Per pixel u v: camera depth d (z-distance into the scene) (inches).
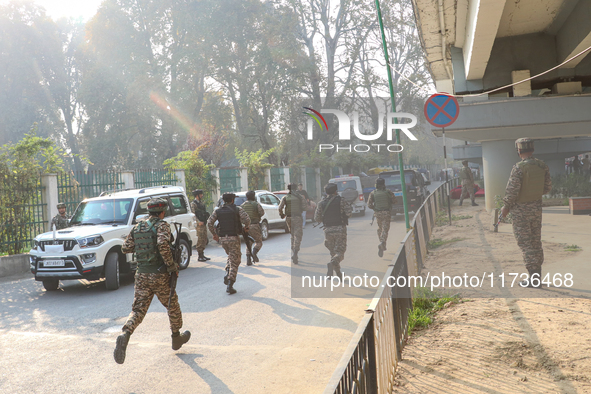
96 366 190.7
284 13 1439.5
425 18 364.2
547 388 135.0
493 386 139.3
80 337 232.8
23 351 213.5
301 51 1380.4
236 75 1766.7
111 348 213.5
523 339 171.9
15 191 462.9
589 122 402.0
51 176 490.3
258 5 1753.2
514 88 429.7
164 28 1852.9
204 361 190.2
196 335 226.1
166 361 192.7
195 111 1883.6
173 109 1838.1
